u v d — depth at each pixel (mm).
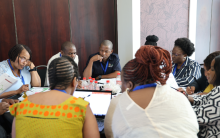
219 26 4055
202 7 3830
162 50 811
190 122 711
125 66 846
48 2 3256
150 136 690
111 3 3578
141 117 719
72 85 951
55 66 894
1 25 3141
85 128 853
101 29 3611
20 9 3158
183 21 3688
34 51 3326
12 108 866
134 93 793
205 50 4031
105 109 1399
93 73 2645
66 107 829
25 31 3236
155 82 795
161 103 732
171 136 680
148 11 3500
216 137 1058
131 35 3430
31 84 2211
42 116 808
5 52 3221
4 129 1395
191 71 2051
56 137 799
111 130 860
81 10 3447
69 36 3449
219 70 1153
